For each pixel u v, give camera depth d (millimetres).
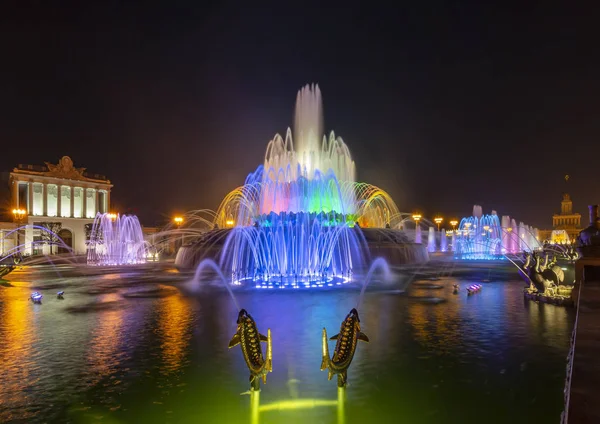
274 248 22344
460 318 9742
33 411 4812
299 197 28844
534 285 12992
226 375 5953
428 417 4543
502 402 4926
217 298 13172
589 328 5570
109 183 69562
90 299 13359
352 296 13383
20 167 59812
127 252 51000
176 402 5008
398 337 7977
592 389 3426
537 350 7027
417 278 19000
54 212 62156
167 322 9555
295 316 10047
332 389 5383
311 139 32531
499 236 56469
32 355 7000
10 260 32844
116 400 5094
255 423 4414
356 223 27109
